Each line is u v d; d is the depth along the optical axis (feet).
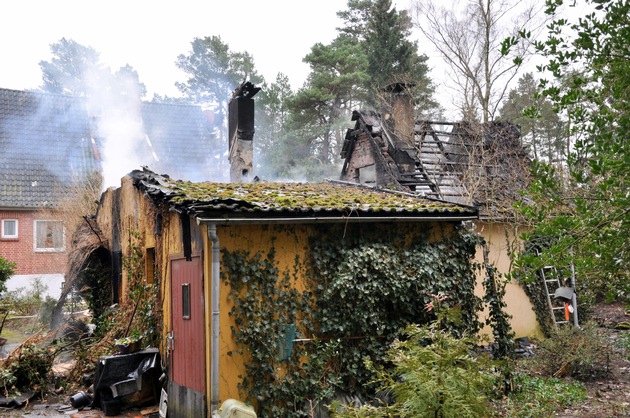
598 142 15.53
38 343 36.52
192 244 26.84
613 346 39.50
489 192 45.27
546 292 44.70
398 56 98.22
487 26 65.67
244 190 29.81
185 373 27.30
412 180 47.78
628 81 15.30
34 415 29.84
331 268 27.17
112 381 30.19
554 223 15.42
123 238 43.45
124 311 39.40
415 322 28.32
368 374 26.94
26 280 73.10
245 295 25.22
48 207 72.59
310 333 26.50
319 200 28.09
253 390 24.68
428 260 28.86
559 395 29.19
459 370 17.79
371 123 53.06
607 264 15.35
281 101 118.21
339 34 109.81
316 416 25.63
